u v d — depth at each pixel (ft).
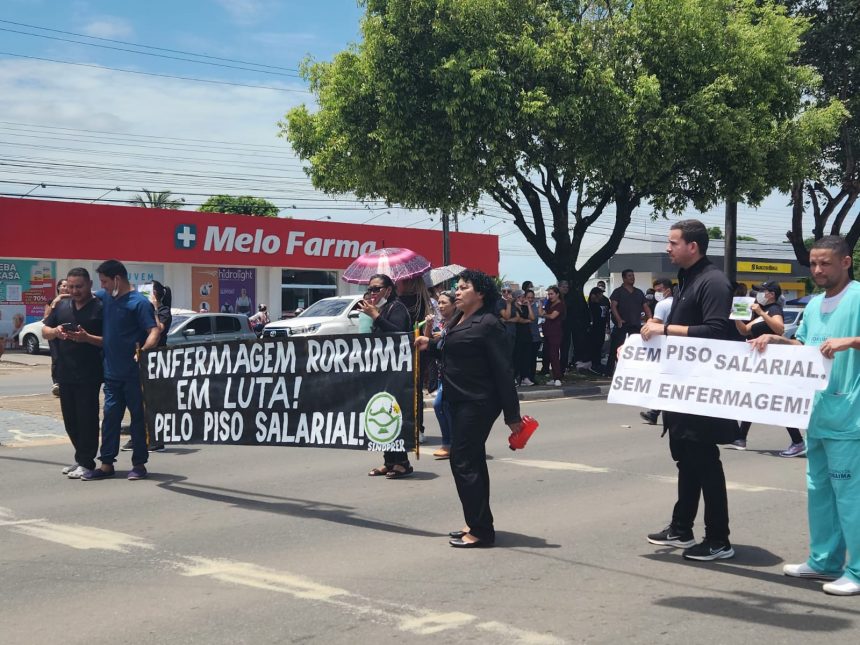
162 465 30.86
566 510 23.73
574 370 66.90
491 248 142.10
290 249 118.62
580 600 16.29
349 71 59.26
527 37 56.29
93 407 28.37
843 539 17.34
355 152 60.08
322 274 125.49
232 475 28.94
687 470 19.40
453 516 23.09
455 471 20.08
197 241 110.32
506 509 23.84
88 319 28.12
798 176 63.10
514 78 56.34
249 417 24.54
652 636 14.46
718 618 15.33
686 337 18.02
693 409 17.87
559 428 40.19
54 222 99.50
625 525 22.07
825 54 84.94
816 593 16.74
